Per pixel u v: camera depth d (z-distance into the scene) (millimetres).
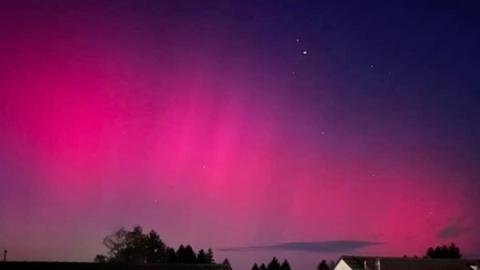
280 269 132500
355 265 67250
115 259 94000
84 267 52625
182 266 58000
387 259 69625
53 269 50750
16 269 49188
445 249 114188
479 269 70938
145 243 97500
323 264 134750
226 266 61031
